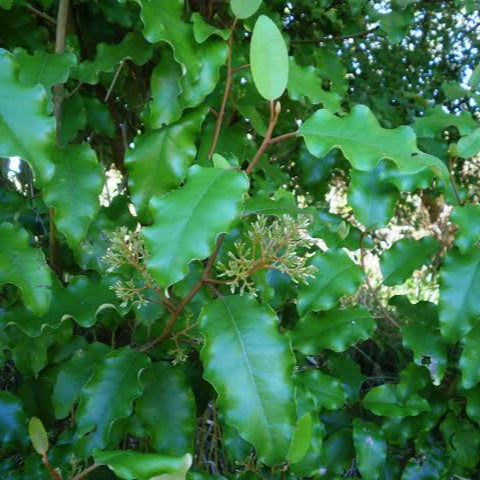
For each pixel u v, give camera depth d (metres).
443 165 0.36
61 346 0.46
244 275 0.34
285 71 0.34
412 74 1.09
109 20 0.48
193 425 0.39
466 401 0.51
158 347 0.42
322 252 0.44
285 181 0.57
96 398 0.37
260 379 0.32
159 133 0.40
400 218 1.17
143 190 0.40
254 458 0.42
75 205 0.39
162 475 0.27
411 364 0.49
